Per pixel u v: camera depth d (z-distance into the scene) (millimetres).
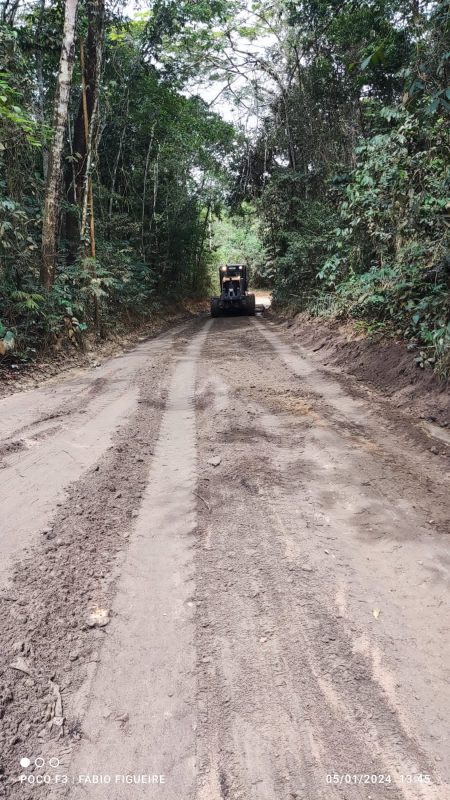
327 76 15258
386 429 4891
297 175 16938
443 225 6801
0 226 7762
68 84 9133
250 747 1621
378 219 8367
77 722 1728
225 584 2482
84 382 7449
